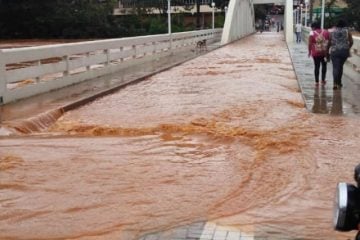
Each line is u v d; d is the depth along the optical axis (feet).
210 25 264.93
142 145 26.96
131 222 16.51
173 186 20.12
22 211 17.61
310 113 34.73
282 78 58.18
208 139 28.30
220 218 16.75
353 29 230.48
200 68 71.46
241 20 193.77
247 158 24.11
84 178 21.17
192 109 37.14
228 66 74.23
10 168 22.52
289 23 158.20
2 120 31.24
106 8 217.56
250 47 128.77
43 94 42.75
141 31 211.82
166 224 16.29
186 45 115.24
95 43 55.93
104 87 47.70
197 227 15.96
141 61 76.28
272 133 28.91
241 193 19.22
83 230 15.97
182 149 26.07
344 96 41.50
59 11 207.72
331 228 15.78
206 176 21.38
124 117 34.27
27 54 40.32
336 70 45.11
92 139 28.50
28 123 30.83
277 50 115.14
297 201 18.35
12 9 202.28
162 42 91.40
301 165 22.76
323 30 48.21
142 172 22.03
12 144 26.94
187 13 270.87
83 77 52.65
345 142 26.86
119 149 26.05
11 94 38.17
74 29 211.41
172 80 56.75
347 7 241.76
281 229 15.72
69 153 25.20
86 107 38.63
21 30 210.38
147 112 36.09
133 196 18.98
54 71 45.52
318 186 19.95
